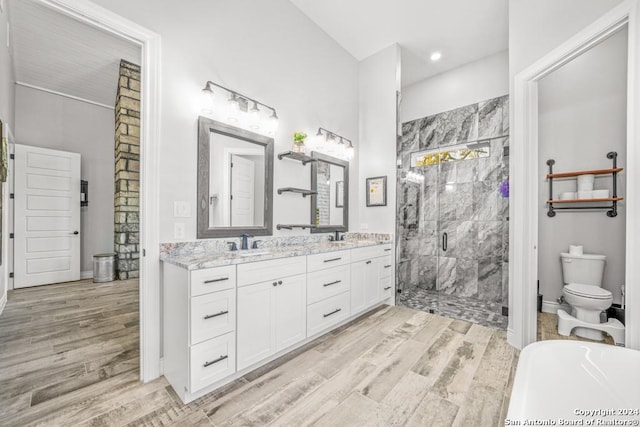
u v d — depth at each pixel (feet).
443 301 11.53
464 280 12.23
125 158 13.50
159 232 5.87
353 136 11.75
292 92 9.04
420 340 7.69
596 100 8.99
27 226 12.98
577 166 9.28
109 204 16.01
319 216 9.99
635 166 4.54
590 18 5.48
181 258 5.64
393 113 10.99
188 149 6.37
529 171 7.14
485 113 11.73
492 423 4.54
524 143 7.15
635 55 4.56
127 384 5.56
